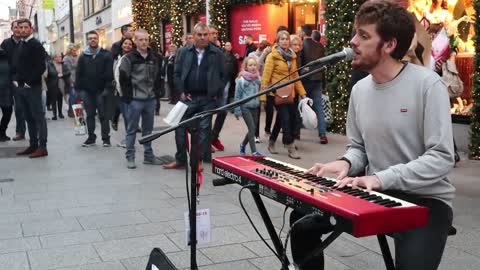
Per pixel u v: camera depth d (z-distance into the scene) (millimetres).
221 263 3854
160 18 20719
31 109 8219
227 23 15359
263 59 9938
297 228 2473
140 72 7289
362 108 2561
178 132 7129
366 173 2699
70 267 3775
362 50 2379
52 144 9648
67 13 46125
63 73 14266
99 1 33094
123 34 10227
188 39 9844
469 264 3758
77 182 6508
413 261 2205
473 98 7328
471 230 4430
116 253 4051
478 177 6301
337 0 9836
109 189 6109
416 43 3363
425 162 2262
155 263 2814
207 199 5566
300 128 9867
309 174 2557
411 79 2381
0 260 3912
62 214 5090
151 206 5352
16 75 8094
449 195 2457
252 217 4918
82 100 9344
